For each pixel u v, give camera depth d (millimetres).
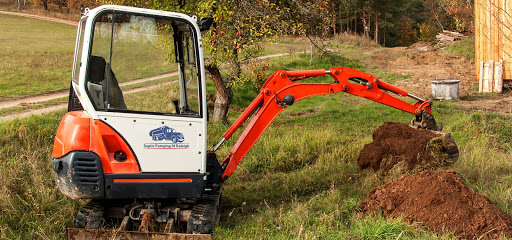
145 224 5344
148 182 5230
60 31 46406
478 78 19953
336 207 6211
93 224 5441
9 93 15938
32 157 8117
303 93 7035
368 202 6184
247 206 7031
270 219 6043
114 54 5273
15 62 23156
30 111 13000
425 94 18000
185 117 5355
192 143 5387
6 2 66750
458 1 46875
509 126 10555
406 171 7164
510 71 17266
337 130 12445
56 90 17062
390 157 7574
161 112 5312
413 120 8305
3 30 44156
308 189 7703
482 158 8180
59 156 5082
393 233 5184
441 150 7219
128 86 5402
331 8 12844
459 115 13297
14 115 12328
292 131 11641
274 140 10336
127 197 5223
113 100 5258
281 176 8523
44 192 6613
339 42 36156
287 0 11609
